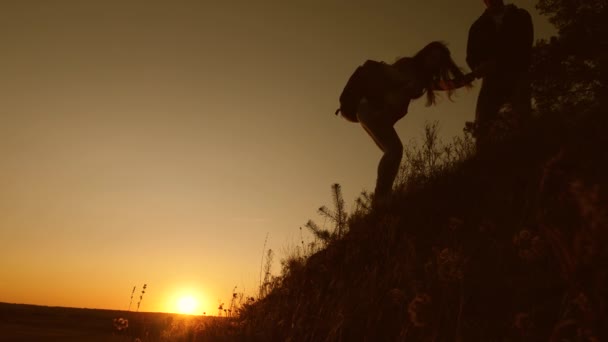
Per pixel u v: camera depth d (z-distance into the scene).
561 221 2.47
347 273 4.25
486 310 2.63
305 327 3.51
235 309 4.84
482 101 6.24
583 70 6.95
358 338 3.09
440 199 4.73
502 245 3.14
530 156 4.57
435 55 5.75
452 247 3.46
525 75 6.26
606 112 4.57
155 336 4.48
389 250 4.16
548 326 2.26
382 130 5.58
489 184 4.45
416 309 2.57
